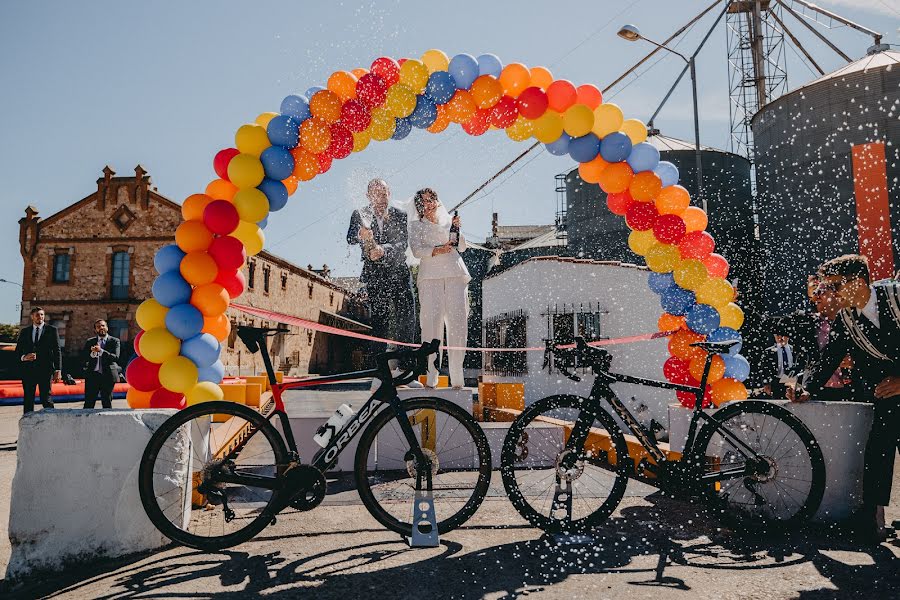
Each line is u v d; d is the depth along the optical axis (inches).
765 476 129.3
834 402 135.6
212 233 152.7
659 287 182.2
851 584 98.2
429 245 197.0
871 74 678.5
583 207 868.0
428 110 165.2
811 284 153.7
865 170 668.7
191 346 143.6
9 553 117.2
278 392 125.9
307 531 129.9
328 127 160.7
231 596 93.2
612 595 93.6
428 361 197.0
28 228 1065.5
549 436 200.2
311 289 1539.1
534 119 166.4
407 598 92.4
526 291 521.3
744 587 97.0
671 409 169.6
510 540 123.3
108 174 1076.5
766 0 1002.7
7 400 593.3
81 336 1044.5
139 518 113.4
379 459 196.4
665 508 147.9
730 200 823.1
